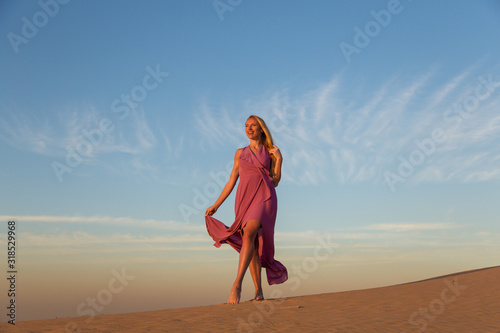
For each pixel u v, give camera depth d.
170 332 4.79
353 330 4.61
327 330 4.64
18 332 4.95
